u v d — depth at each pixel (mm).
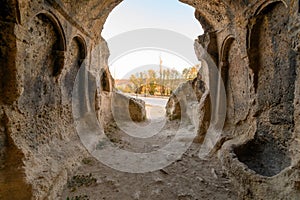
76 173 4238
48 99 4141
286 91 3613
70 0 4184
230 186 3914
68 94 5145
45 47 3881
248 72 4625
